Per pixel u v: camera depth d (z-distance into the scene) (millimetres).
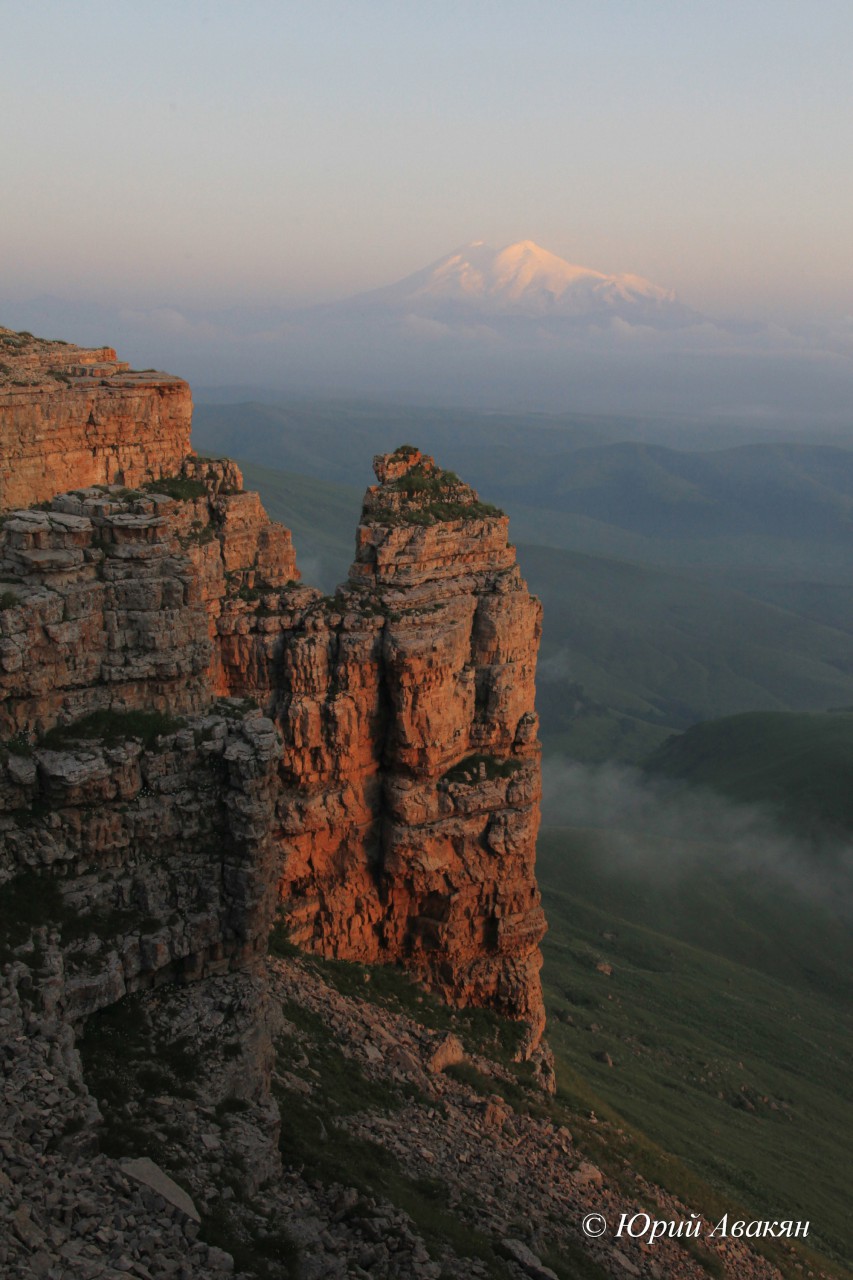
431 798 67250
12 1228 24484
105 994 34219
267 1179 33781
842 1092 128250
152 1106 33031
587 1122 63000
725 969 164250
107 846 36125
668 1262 47094
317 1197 35344
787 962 190875
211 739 37781
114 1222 26969
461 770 68812
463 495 72000
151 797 36906
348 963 66250
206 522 72125
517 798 69062
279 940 63594
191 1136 32656
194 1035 36094
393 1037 57844
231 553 72000
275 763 38406
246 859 37562
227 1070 35656
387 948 70000
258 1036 37281
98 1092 32438
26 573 36875
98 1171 28406
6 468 68125
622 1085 97062
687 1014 138375
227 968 38406
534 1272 36562
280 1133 37344
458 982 70062
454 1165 45062
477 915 70375
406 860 67000
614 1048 110812
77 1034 34156
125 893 36281
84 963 34344
